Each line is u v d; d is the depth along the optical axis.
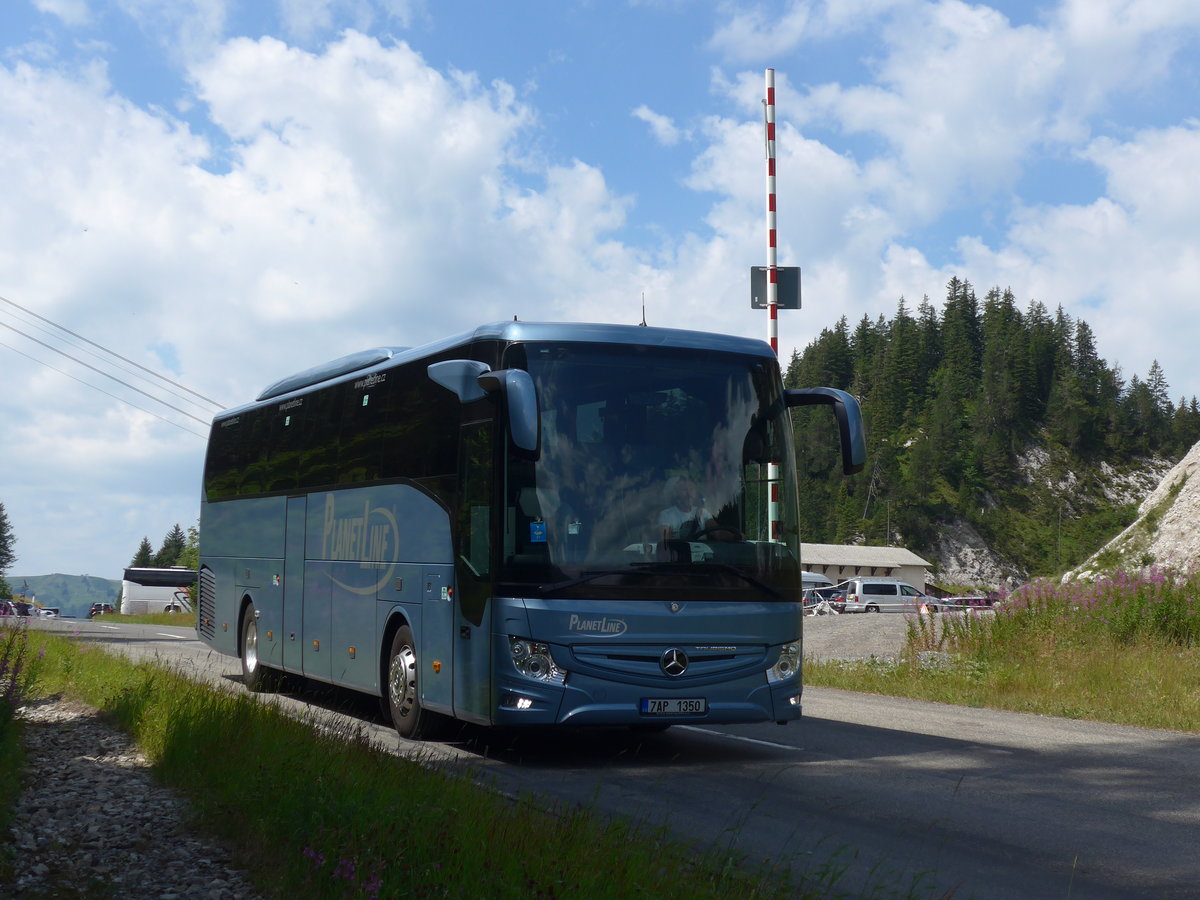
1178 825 8.02
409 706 11.98
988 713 14.89
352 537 13.76
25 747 10.09
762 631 10.66
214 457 19.95
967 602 21.95
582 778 9.80
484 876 5.34
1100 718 14.42
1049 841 7.50
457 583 10.94
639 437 10.62
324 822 6.32
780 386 11.34
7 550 179.75
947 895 5.92
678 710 10.31
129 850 6.68
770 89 23.48
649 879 5.39
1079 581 21.70
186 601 79.12
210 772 8.38
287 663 15.72
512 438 9.84
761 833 7.62
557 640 10.07
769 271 23.22
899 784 9.51
